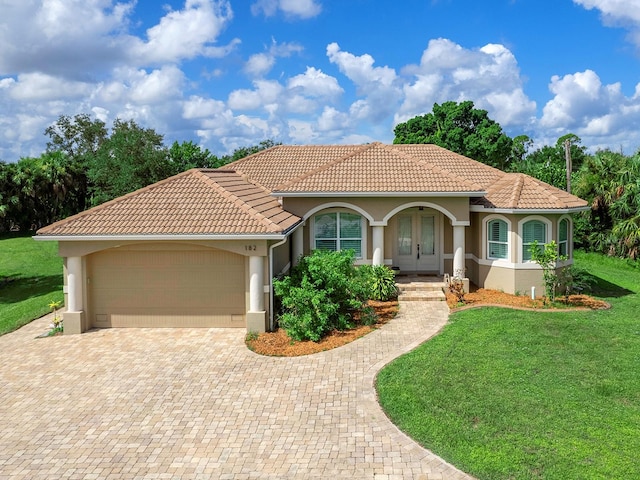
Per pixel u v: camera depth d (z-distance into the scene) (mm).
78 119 72312
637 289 24719
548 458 9461
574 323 17500
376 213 22109
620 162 36156
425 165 23328
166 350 16234
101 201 45344
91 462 9961
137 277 18594
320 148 30344
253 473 9453
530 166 49531
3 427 11461
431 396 12070
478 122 55438
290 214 21672
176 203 19156
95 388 13469
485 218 22500
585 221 36156
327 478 9219
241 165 28047
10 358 15898
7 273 33125
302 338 16719
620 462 9281
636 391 12266
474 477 9094
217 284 18438
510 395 12062
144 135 46562
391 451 10023
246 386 13297
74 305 18266
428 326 17734
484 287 22875
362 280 19266
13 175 45906
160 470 9633
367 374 13742
